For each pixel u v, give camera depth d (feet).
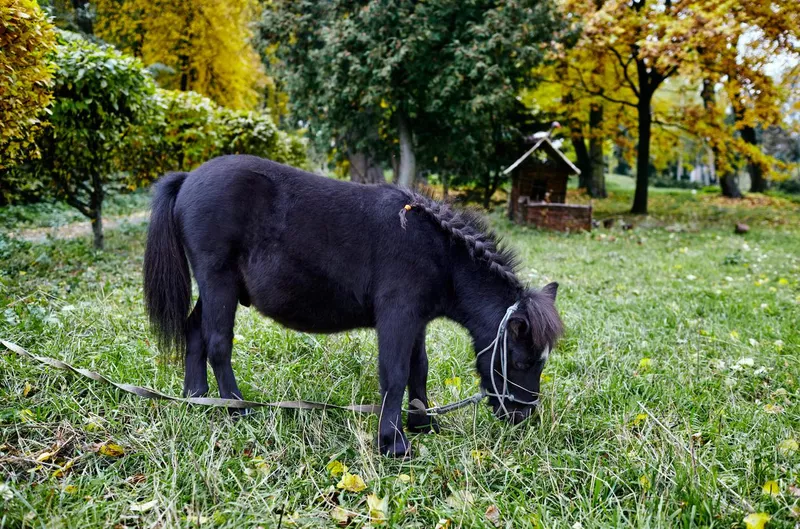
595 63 54.13
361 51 40.47
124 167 28.76
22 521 7.36
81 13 48.42
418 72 40.01
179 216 11.01
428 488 9.01
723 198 73.87
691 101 64.49
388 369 10.08
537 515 7.99
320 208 10.46
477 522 7.87
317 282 10.42
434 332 15.84
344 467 9.23
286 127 82.12
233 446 9.78
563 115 61.77
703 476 8.66
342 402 11.57
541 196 47.93
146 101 25.38
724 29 36.78
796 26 39.37
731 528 7.88
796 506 8.12
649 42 40.32
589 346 14.94
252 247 10.59
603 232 42.96
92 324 14.49
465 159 45.83
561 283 23.06
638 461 9.32
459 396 12.13
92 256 24.43
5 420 9.73
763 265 27.68
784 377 13.00
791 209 63.41
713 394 12.23
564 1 42.63
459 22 39.99
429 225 10.46
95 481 8.38
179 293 11.23
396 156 48.03
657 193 81.82
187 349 11.53
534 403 10.18
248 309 17.24
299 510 8.23
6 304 14.97
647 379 12.85
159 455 9.10
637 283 23.49
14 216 37.11
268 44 46.73
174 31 60.80
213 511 8.10
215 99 66.90
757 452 9.71
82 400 10.65
